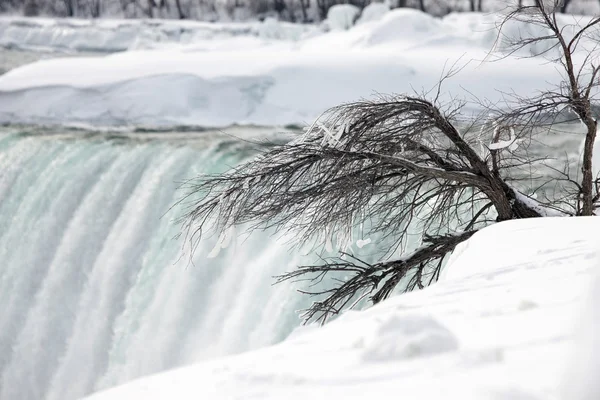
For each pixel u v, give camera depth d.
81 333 27.08
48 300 28.42
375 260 22.05
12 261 30.73
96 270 28.25
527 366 4.05
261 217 15.78
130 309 26.28
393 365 4.41
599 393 3.15
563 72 33.72
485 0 63.00
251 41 69.56
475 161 16.48
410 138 15.99
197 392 4.57
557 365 3.98
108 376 25.59
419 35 48.69
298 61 41.47
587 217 12.32
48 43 81.50
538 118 16.56
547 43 35.56
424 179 16.48
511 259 9.48
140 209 29.05
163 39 76.19
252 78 40.47
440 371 4.16
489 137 17.28
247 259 23.77
